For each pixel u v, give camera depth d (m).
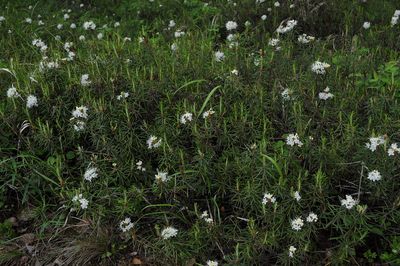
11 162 1.49
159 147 1.42
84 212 1.32
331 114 1.48
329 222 1.20
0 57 2.11
